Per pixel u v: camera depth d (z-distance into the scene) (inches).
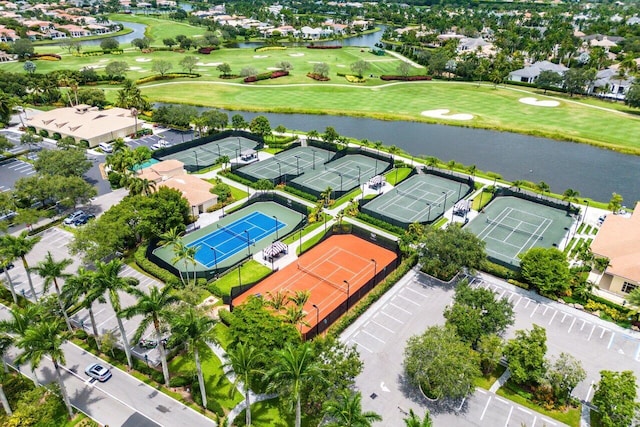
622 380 2191.2
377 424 2255.2
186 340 2212.1
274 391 2292.1
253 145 6043.3
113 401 2389.3
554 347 2743.6
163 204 3750.0
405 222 4057.6
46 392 2332.7
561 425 2258.9
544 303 3129.9
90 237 3270.2
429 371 2268.7
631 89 7249.0
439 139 6432.1
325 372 2148.1
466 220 4178.2
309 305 3095.5
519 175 5315.0
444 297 3181.6
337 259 3636.8
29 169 5191.9
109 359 2667.3
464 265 3297.2
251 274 3437.5
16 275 3408.0
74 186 4040.4
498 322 2593.5
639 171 5428.2
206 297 3161.9
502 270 3395.7
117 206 3722.9
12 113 6604.3
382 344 2760.8
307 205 4458.7
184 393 2445.9
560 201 4544.8
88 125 6072.8
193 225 4124.0
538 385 2469.2
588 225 4131.4
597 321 2965.1
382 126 6948.8
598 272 3442.4
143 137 6190.9
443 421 2274.9
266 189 4608.8
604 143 6141.7
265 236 3969.0
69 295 2524.6
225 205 4471.0
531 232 4025.6
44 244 3796.8
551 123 6894.7
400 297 3179.1
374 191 4758.9
